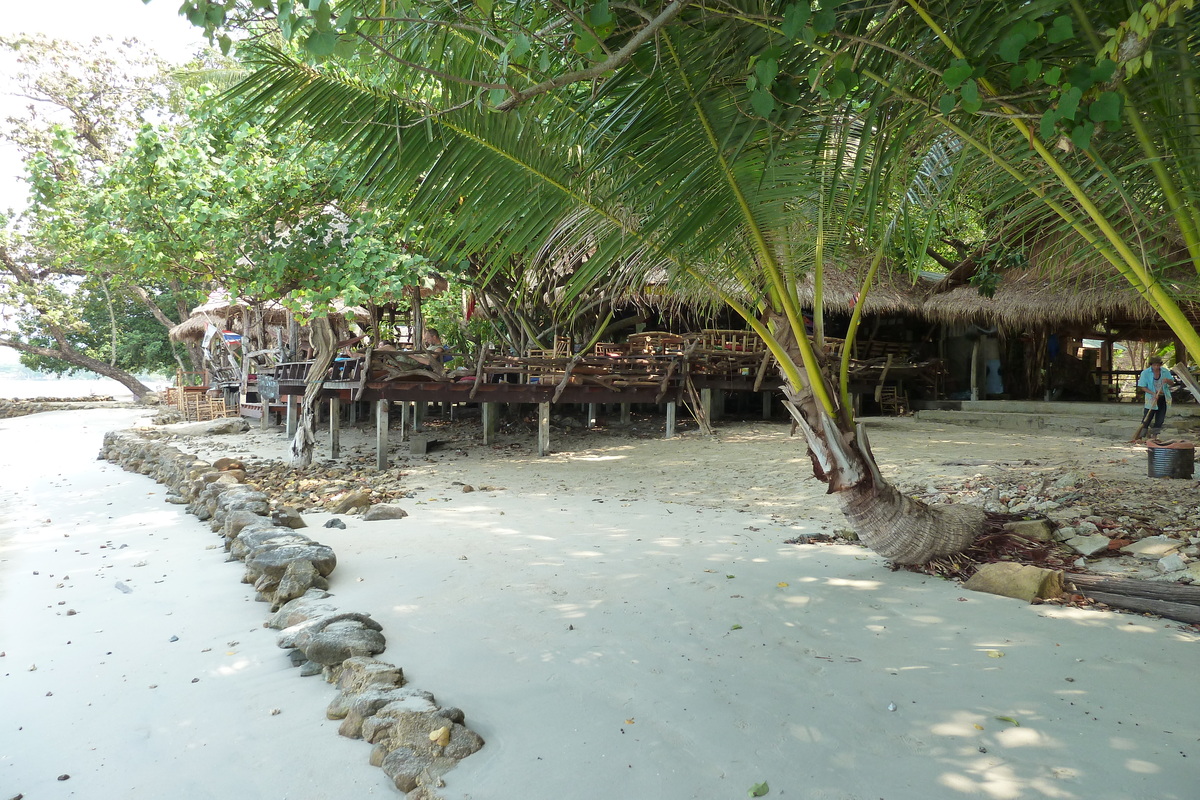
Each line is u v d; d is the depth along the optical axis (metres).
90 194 11.85
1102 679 4.10
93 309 36.56
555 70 3.96
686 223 4.35
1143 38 2.80
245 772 3.42
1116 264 3.79
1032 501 7.91
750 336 17.36
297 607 5.32
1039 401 17.59
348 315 12.26
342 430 18.00
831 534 7.75
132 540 8.16
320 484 11.30
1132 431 13.46
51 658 4.79
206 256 12.20
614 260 5.32
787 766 3.31
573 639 4.82
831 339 17.36
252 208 11.71
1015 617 5.12
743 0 3.37
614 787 3.17
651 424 17.80
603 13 2.92
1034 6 2.95
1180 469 8.32
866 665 4.36
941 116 3.57
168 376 46.94
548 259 5.96
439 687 4.13
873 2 3.29
